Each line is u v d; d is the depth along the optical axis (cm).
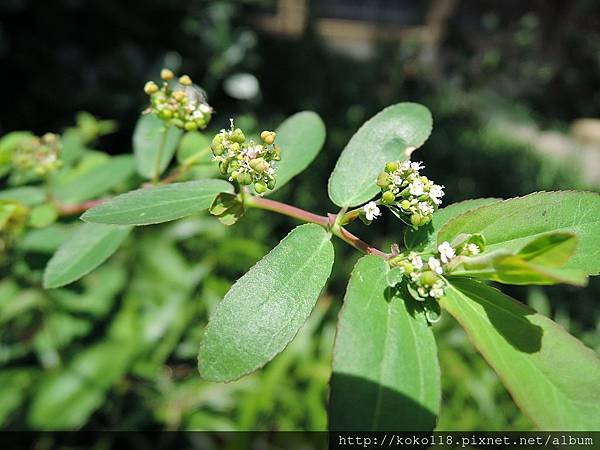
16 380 11
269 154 5
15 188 7
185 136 7
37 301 10
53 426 10
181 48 20
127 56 17
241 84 21
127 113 17
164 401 12
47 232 8
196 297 14
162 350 12
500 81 34
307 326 12
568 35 36
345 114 24
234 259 15
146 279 13
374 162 5
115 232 6
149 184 6
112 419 12
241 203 5
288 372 12
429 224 5
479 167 22
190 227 14
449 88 31
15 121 15
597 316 15
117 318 12
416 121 5
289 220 17
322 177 18
